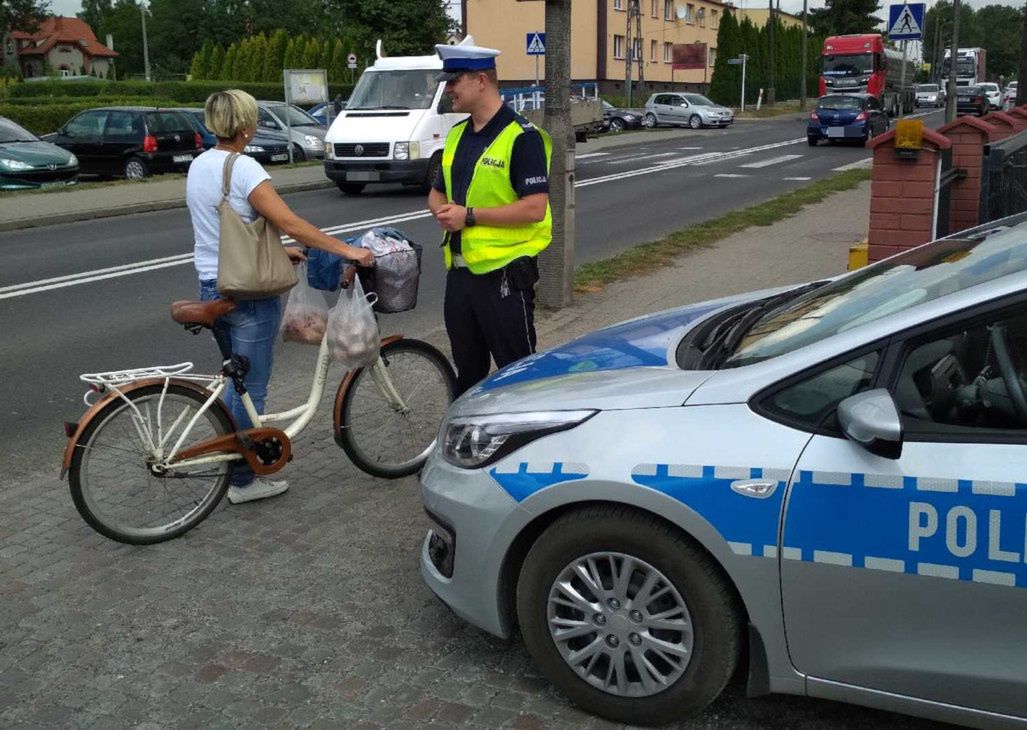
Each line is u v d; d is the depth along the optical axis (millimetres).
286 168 22750
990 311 2787
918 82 89250
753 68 67062
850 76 45312
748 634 3031
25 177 19062
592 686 3230
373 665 3580
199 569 4324
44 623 3908
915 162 7969
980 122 8961
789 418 2908
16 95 51156
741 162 25953
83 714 3330
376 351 4797
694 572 2994
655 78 68188
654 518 3031
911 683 2820
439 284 10562
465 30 61625
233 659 3635
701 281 10328
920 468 2711
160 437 4520
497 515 3240
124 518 4512
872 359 2877
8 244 13438
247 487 4965
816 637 2900
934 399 2793
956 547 2682
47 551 4527
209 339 8352
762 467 2867
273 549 4496
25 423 6293
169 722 3277
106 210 16266
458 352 4867
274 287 4562
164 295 10062
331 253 4625
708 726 3186
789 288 4410
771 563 2875
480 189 4469
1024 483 2615
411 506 4926
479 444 3332
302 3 85500
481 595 3355
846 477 2777
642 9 64750
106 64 112000
